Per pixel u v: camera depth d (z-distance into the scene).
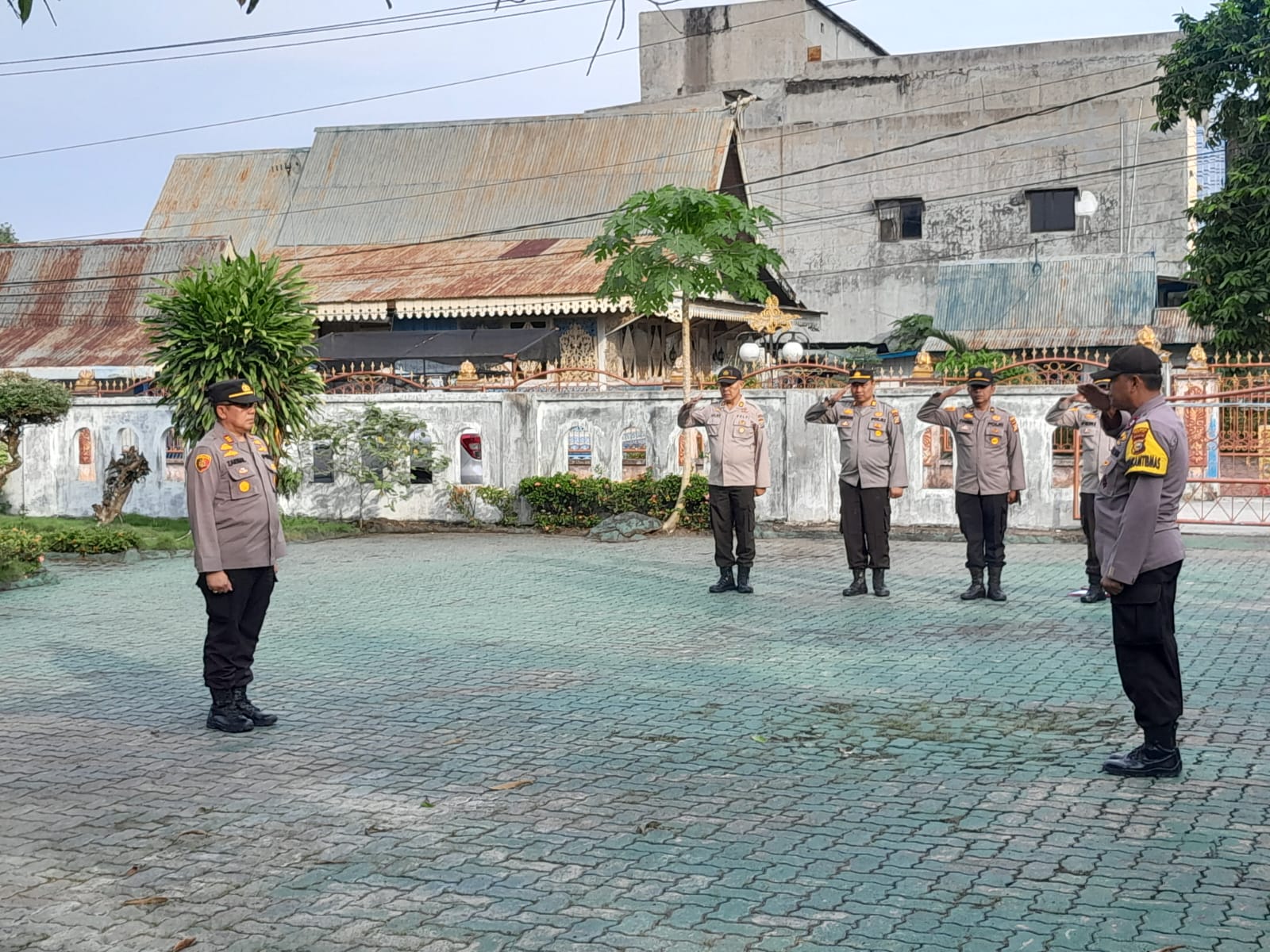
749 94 35.97
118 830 5.66
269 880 5.02
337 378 18.77
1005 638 9.62
